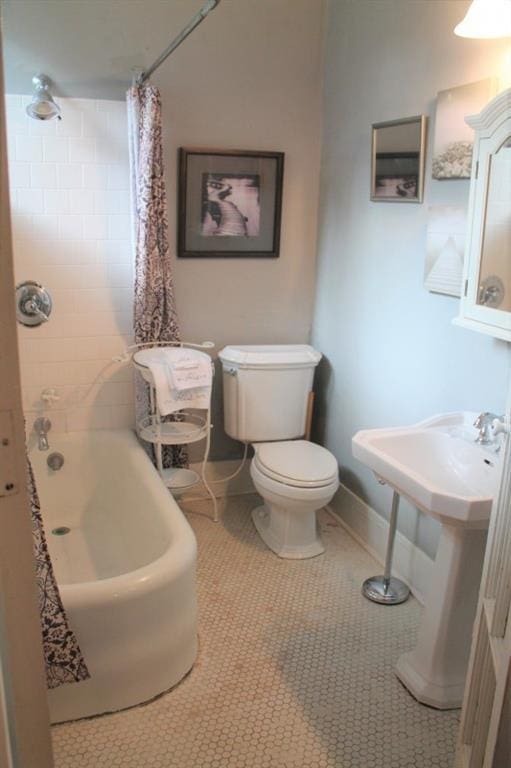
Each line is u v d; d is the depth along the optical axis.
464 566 1.96
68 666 1.87
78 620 1.88
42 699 0.87
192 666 2.20
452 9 2.24
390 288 2.73
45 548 1.78
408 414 2.67
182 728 1.96
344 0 2.94
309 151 3.28
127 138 2.94
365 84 2.82
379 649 2.32
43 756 0.89
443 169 2.31
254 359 3.11
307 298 3.48
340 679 2.17
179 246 3.16
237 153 3.13
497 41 2.05
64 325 3.06
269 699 2.08
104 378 3.18
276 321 3.45
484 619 1.49
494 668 1.36
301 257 3.41
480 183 2.02
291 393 3.21
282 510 2.89
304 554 2.91
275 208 3.27
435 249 2.38
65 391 3.13
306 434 3.36
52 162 2.87
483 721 1.47
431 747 1.91
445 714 2.03
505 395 2.10
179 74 2.98
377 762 1.85
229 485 3.54
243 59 3.05
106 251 3.03
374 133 2.72
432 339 2.47
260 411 3.19
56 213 2.92
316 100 3.22
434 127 2.37
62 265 2.99
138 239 2.88
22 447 0.78
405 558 2.71
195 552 2.16
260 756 1.86
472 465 2.09
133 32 2.85
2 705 0.78
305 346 3.36
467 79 2.19
